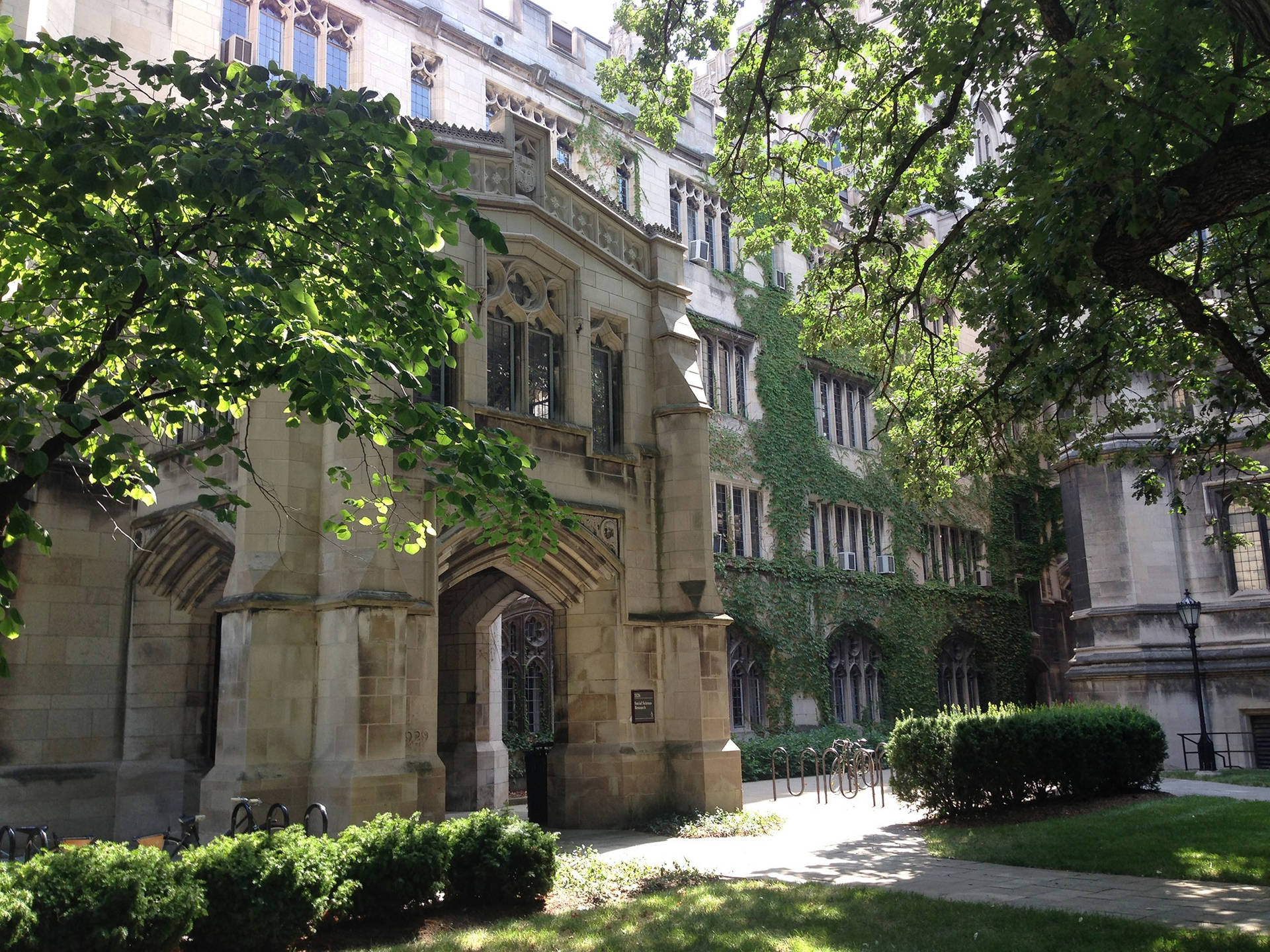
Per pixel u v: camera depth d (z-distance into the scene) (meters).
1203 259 13.31
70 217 6.87
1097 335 11.61
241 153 7.38
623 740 15.72
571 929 8.44
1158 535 26.62
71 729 14.96
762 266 29.39
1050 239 8.81
